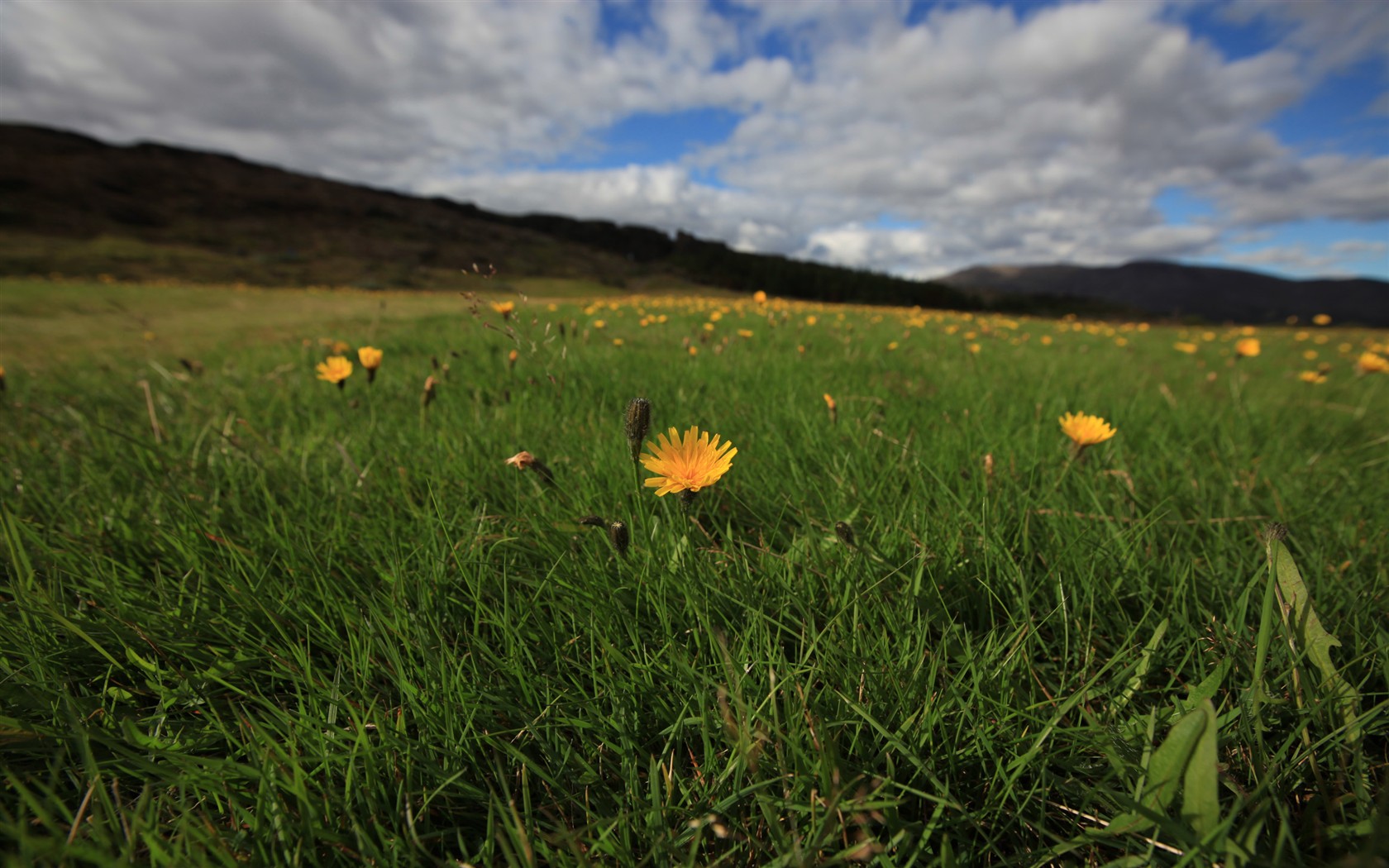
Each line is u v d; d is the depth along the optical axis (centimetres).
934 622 131
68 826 91
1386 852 78
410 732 110
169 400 342
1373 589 137
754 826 93
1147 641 130
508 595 138
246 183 11962
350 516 173
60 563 146
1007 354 646
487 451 221
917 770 95
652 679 114
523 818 94
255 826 85
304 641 129
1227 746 103
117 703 114
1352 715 97
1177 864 77
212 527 164
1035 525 169
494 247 10569
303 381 391
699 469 126
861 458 211
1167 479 215
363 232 10200
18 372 471
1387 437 268
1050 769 102
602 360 414
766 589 137
